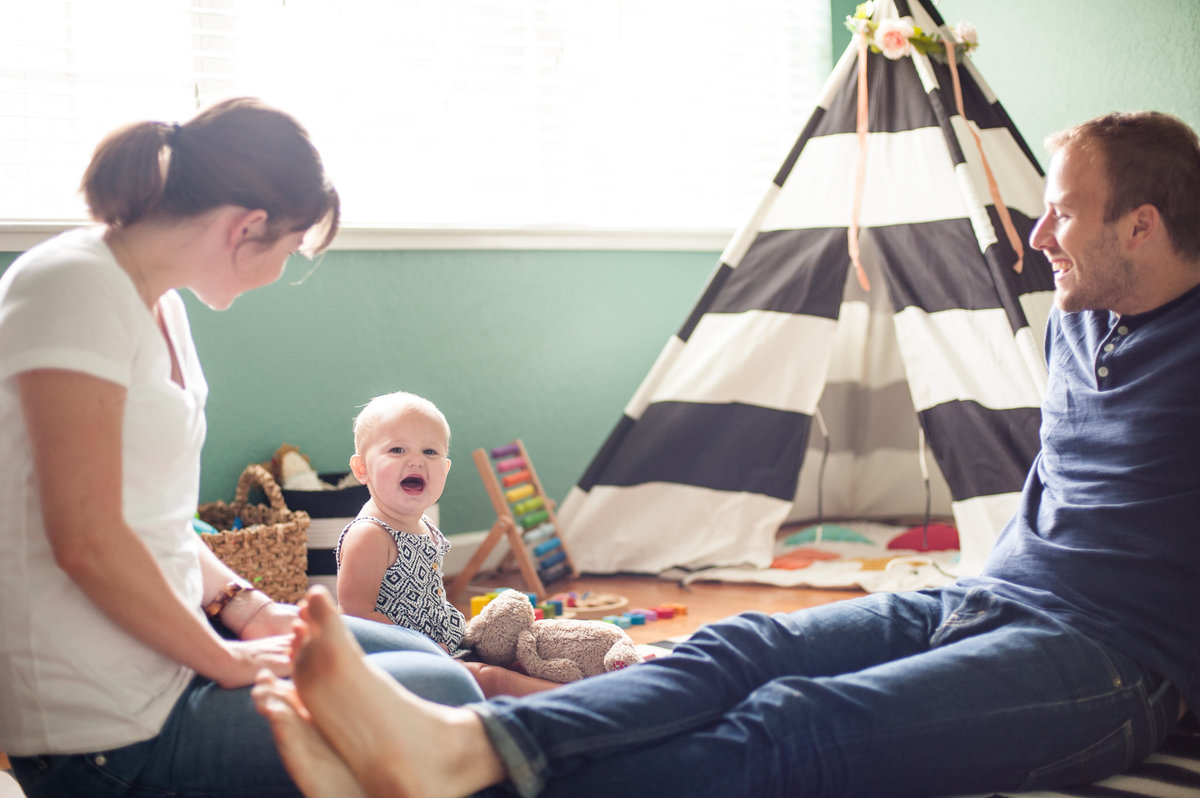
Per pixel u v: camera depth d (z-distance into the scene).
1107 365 1.36
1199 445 1.28
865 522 3.30
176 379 1.12
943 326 2.51
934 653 1.20
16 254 2.40
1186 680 1.26
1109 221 1.33
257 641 1.11
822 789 1.09
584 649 1.63
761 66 3.65
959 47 2.77
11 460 0.98
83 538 0.94
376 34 2.89
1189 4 2.80
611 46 3.33
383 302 2.88
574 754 1.03
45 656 0.99
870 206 2.66
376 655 1.12
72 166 2.52
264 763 1.02
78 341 0.95
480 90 3.09
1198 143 1.34
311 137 1.10
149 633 0.99
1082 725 1.20
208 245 1.05
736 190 3.61
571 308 3.21
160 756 1.02
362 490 2.53
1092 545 1.33
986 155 2.72
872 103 2.72
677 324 3.44
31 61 2.45
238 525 2.45
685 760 1.05
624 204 3.38
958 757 1.14
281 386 2.73
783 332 2.76
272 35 2.73
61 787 1.03
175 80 2.60
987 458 2.41
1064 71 3.18
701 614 2.40
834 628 1.29
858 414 3.32
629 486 2.87
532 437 3.16
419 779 0.94
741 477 2.80
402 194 2.97
